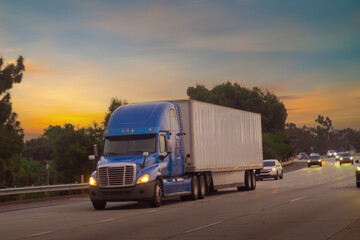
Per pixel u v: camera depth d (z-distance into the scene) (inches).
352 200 887.1
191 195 1061.8
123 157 923.4
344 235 484.7
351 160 3659.0
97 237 529.0
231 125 1311.5
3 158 1996.8
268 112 4340.6
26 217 807.7
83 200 1283.2
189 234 523.5
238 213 726.5
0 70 2133.4
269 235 498.9
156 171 917.8
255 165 1467.8
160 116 975.6
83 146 2608.3
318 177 2038.6
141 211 840.9
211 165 1159.0
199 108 1119.0
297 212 711.7
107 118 2689.5
